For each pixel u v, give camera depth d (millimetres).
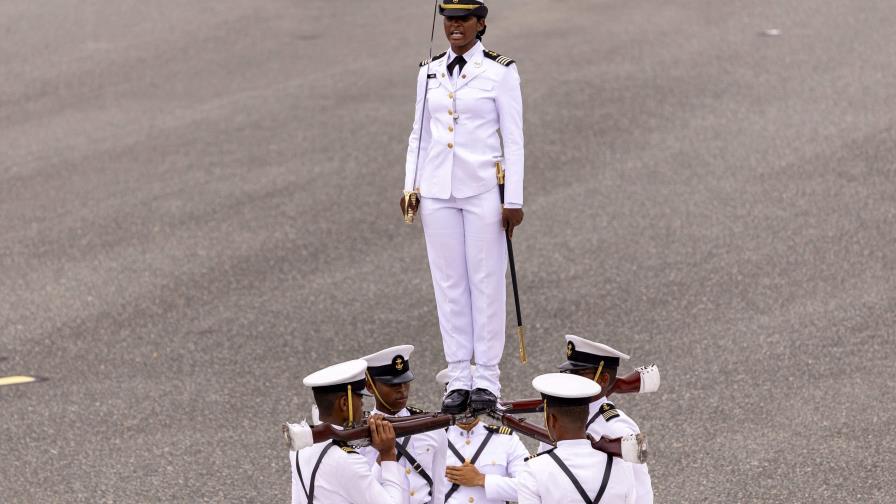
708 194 51344
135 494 31672
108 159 59438
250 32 81062
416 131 24812
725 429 34000
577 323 41031
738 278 43781
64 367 39781
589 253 46562
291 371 38781
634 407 35594
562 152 57094
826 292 42312
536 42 74875
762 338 39312
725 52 70375
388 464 21156
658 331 40219
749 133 57750
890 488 30375
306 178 55719
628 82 66062
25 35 81500
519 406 24000
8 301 45031
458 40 24016
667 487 31000
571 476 20141
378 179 55250
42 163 59281
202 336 41562
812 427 33750
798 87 63500
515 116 24031
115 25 83562
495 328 24453
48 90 70688
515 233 48750
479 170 23969
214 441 34562
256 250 48531
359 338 40781
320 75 71312
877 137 55875
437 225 24297
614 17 79750
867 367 37094
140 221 51906
